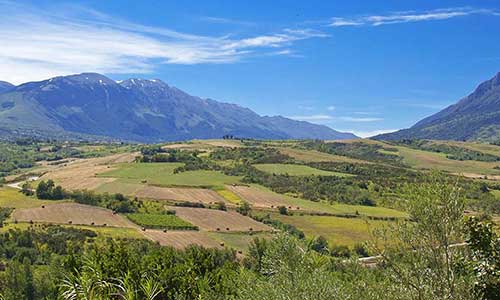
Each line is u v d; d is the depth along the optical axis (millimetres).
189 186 123188
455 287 12359
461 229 12680
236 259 64375
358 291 13766
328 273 15586
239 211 102188
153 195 114562
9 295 54594
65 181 132375
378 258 13750
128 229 88062
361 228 86062
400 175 137375
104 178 133875
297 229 86562
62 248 72688
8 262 68438
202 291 31000
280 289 15273
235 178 135375
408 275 12758
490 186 91938
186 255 40781
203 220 94938
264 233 87438
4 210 96938
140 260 39688
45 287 54906
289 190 124188
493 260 13000
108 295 22922
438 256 12609
